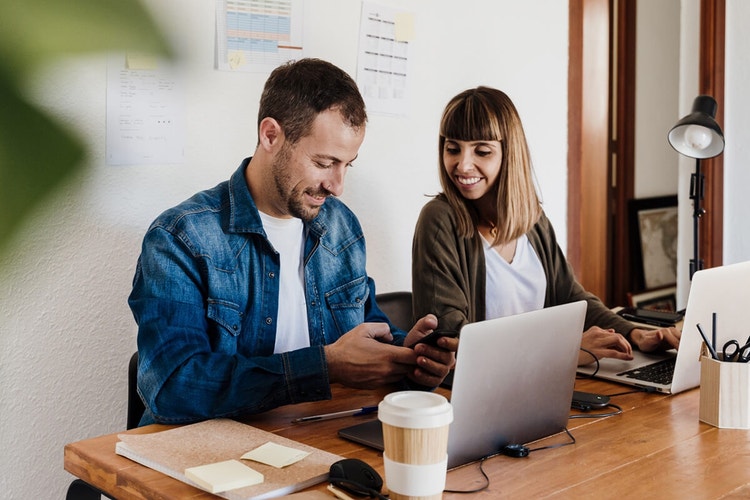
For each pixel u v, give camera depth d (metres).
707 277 1.61
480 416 1.26
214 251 1.63
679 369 1.66
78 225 1.91
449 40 2.71
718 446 1.36
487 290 2.16
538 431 1.38
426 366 1.50
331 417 1.49
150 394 1.46
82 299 1.94
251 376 1.45
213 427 1.38
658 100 4.29
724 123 3.72
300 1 2.29
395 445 0.99
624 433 1.43
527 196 2.16
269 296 1.70
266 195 1.71
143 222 2.04
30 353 1.87
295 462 1.20
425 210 2.16
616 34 4.02
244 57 2.19
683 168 3.81
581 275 3.24
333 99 1.62
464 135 2.10
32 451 1.90
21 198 0.16
